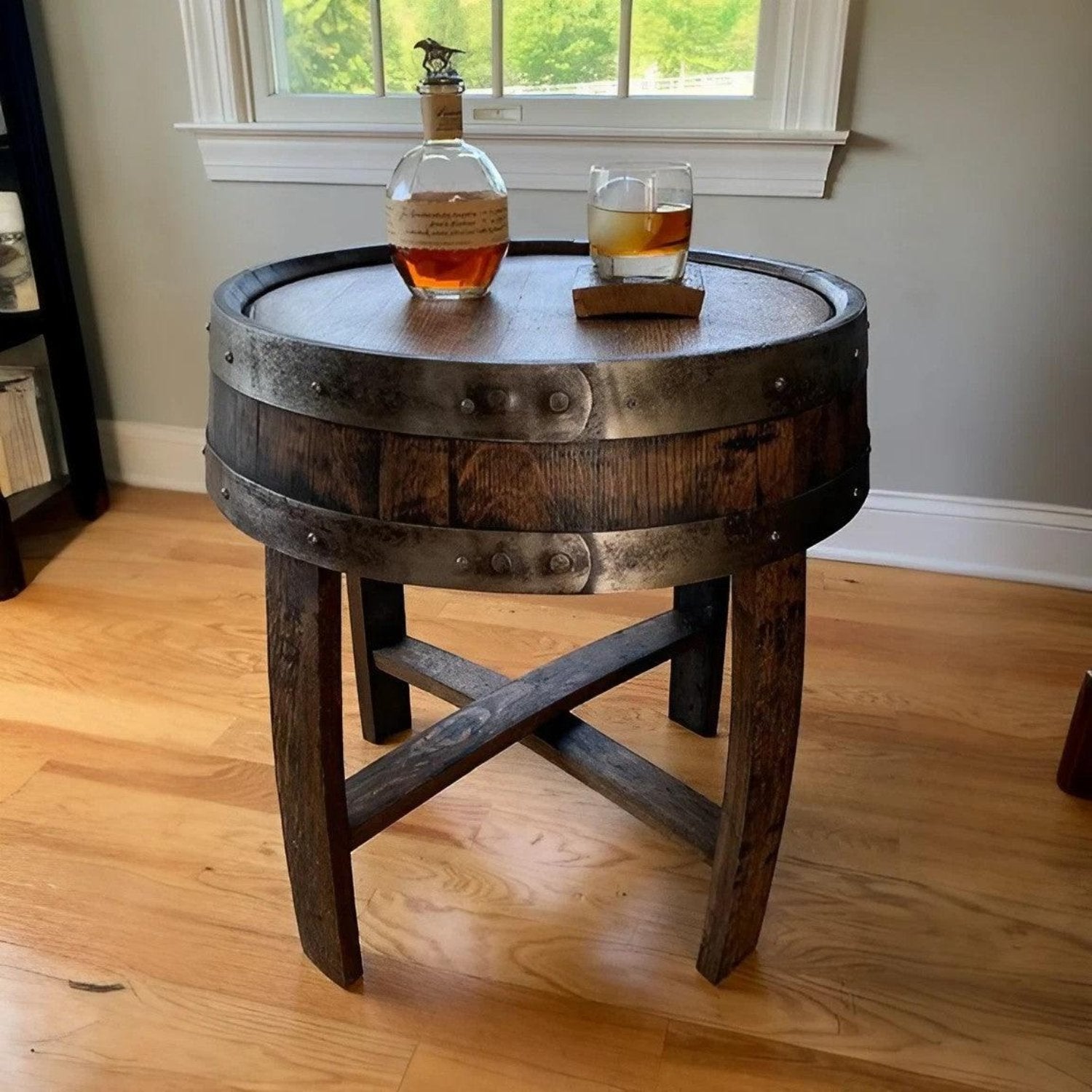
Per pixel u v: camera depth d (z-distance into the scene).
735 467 0.76
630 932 1.07
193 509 2.03
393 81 1.74
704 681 1.33
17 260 1.76
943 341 1.65
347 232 1.82
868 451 0.90
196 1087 0.90
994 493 1.73
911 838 1.19
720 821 0.94
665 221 0.89
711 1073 0.92
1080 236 1.54
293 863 0.96
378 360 0.71
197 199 1.86
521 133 1.65
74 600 1.69
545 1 1.62
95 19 1.75
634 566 0.75
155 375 2.04
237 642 1.58
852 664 1.52
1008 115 1.50
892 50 1.50
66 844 1.17
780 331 0.85
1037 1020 0.97
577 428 0.71
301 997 0.99
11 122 1.67
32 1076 0.91
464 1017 0.97
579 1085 0.91
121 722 1.38
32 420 1.88
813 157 1.57
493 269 0.95
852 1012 0.98
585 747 1.13
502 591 0.75
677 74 1.63
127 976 1.01
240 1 1.70
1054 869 1.15
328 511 0.77
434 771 1.00
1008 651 1.56
